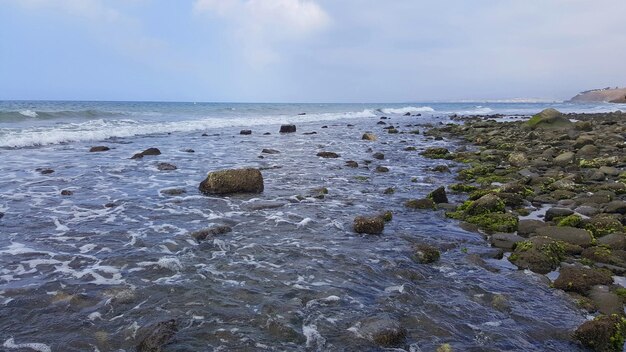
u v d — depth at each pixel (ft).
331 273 22.02
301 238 27.09
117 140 77.56
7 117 92.73
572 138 79.61
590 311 18.71
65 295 18.85
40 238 26.04
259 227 29.04
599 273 21.21
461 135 99.09
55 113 105.09
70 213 31.37
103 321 16.97
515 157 55.67
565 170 50.47
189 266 22.36
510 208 34.99
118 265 22.33
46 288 19.56
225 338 15.98
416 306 18.92
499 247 26.43
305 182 44.11
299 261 23.43
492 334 16.84
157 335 15.55
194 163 54.60
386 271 22.47
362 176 47.70
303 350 15.40
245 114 172.96
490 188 40.40
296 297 19.30
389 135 99.86
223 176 38.29
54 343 15.43
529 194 38.32
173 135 89.61
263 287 20.24
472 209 32.65
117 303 18.34
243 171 38.91
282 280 21.04
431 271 22.77
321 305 18.67
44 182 41.24
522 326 17.51
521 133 92.73
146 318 17.24
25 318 17.03
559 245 24.86
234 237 26.91
